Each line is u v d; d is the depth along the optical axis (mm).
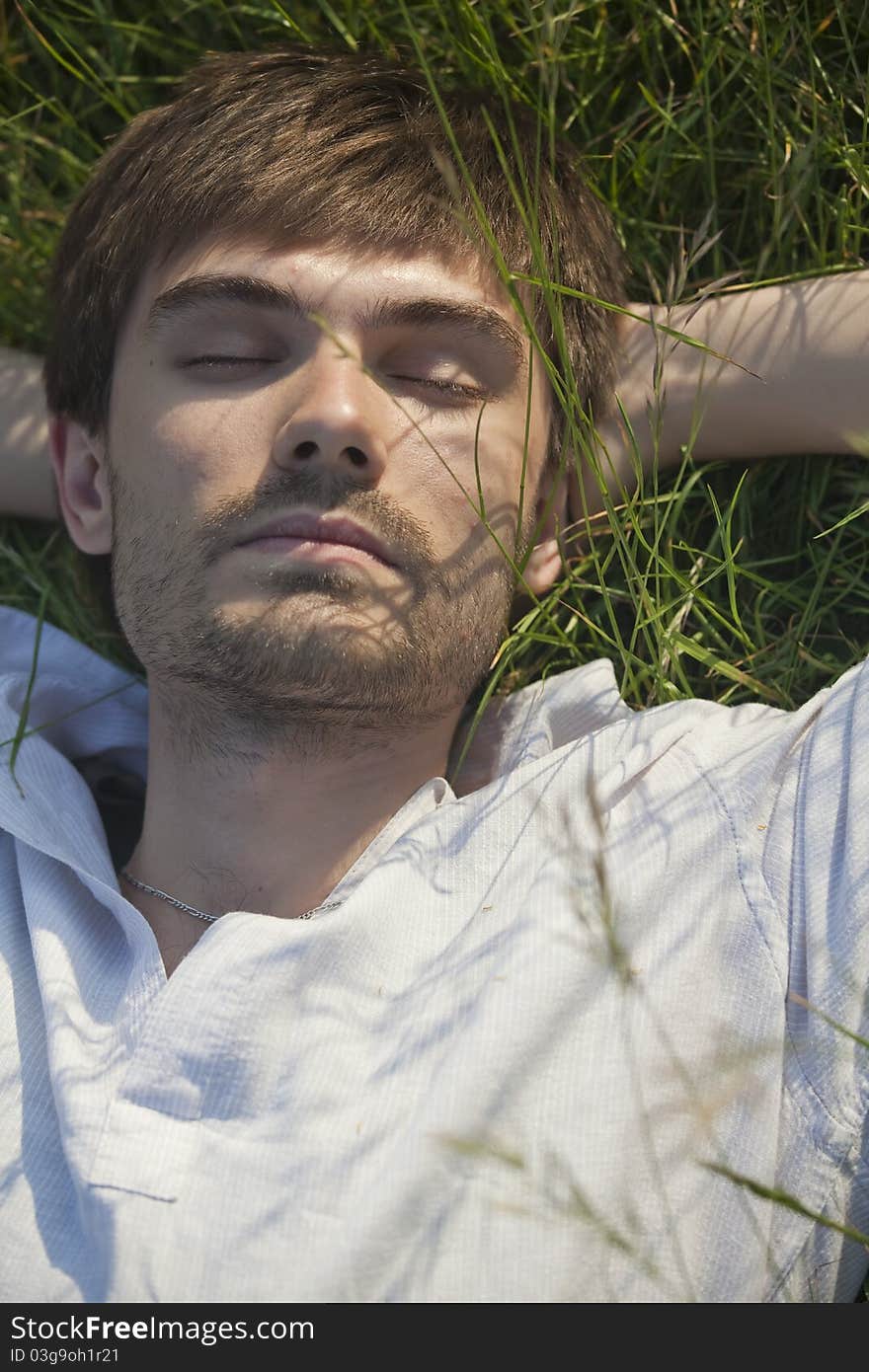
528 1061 1006
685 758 1187
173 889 1278
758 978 1065
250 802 1255
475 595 1229
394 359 1215
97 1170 1005
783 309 1413
